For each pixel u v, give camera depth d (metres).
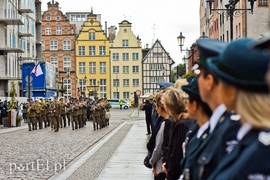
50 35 115.44
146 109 32.62
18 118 47.38
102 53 116.56
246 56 2.64
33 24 86.38
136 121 56.25
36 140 29.39
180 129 6.09
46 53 115.44
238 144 2.78
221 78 2.85
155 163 8.09
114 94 116.69
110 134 34.44
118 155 20.70
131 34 116.56
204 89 3.63
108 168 16.62
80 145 25.83
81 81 115.88
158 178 8.02
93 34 116.50
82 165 17.62
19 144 26.59
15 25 70.69
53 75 67.31
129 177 14.55
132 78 116.44
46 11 115.44
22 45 77.19
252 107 2.62
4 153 21.86
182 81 6.88
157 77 115.88
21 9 74.44
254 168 2.49
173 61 115.50
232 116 3.27
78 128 42.78
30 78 50.75
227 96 2.85
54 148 24.20
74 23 130.75
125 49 116.44
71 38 115.88
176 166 6.07
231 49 2.77
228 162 2.74
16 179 14.43
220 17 67.75
